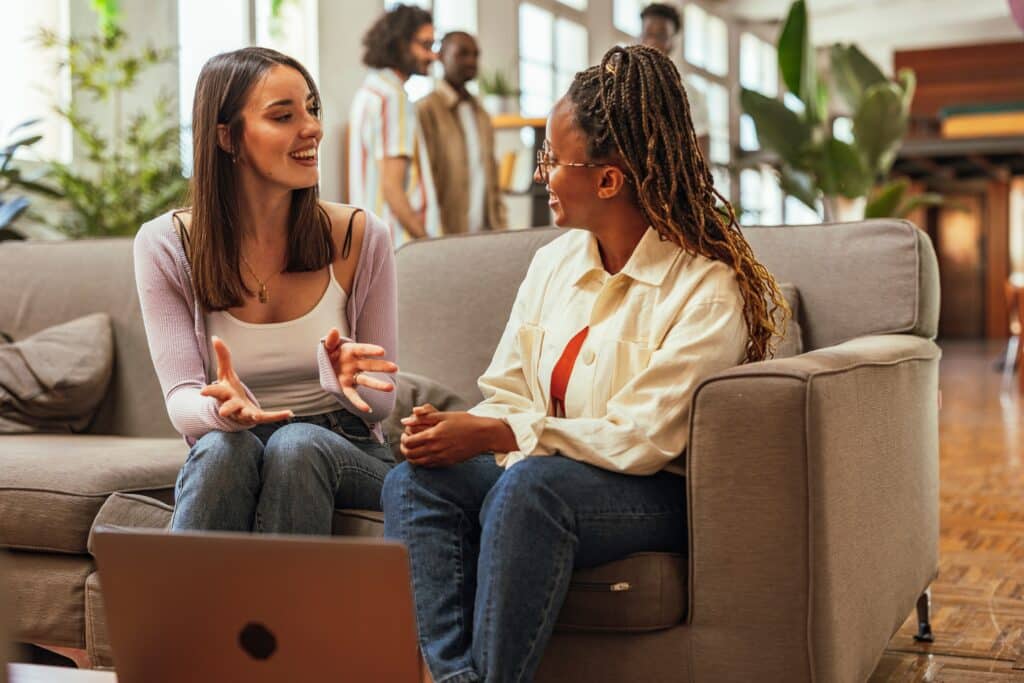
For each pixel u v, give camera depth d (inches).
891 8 560.1
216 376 81.8
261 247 81.4
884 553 77.0
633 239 74.3
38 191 166.7
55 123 190.7
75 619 81.5
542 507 65.4
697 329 69.6
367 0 269.9
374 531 74.4
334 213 85.0
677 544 70.1
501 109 258.2
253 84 78.5
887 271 90.9
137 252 82.4
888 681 88.0
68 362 108.7
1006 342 651.5
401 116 160.4
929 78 715.4
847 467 68.9
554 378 74.2
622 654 68.6
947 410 298.2
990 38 609.6
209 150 79.4
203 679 51.8
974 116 645.9
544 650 68.3
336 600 48.9
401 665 49.1
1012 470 197.2
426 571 68.2
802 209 601.3
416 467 70.6
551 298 77.8
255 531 73.2
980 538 142.0
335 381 74.2
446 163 176.9
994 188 690.8
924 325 91.3
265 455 73.9
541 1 365.1
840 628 67.1
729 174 414.3
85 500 81.5
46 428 108.7
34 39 176.7
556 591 65.5
